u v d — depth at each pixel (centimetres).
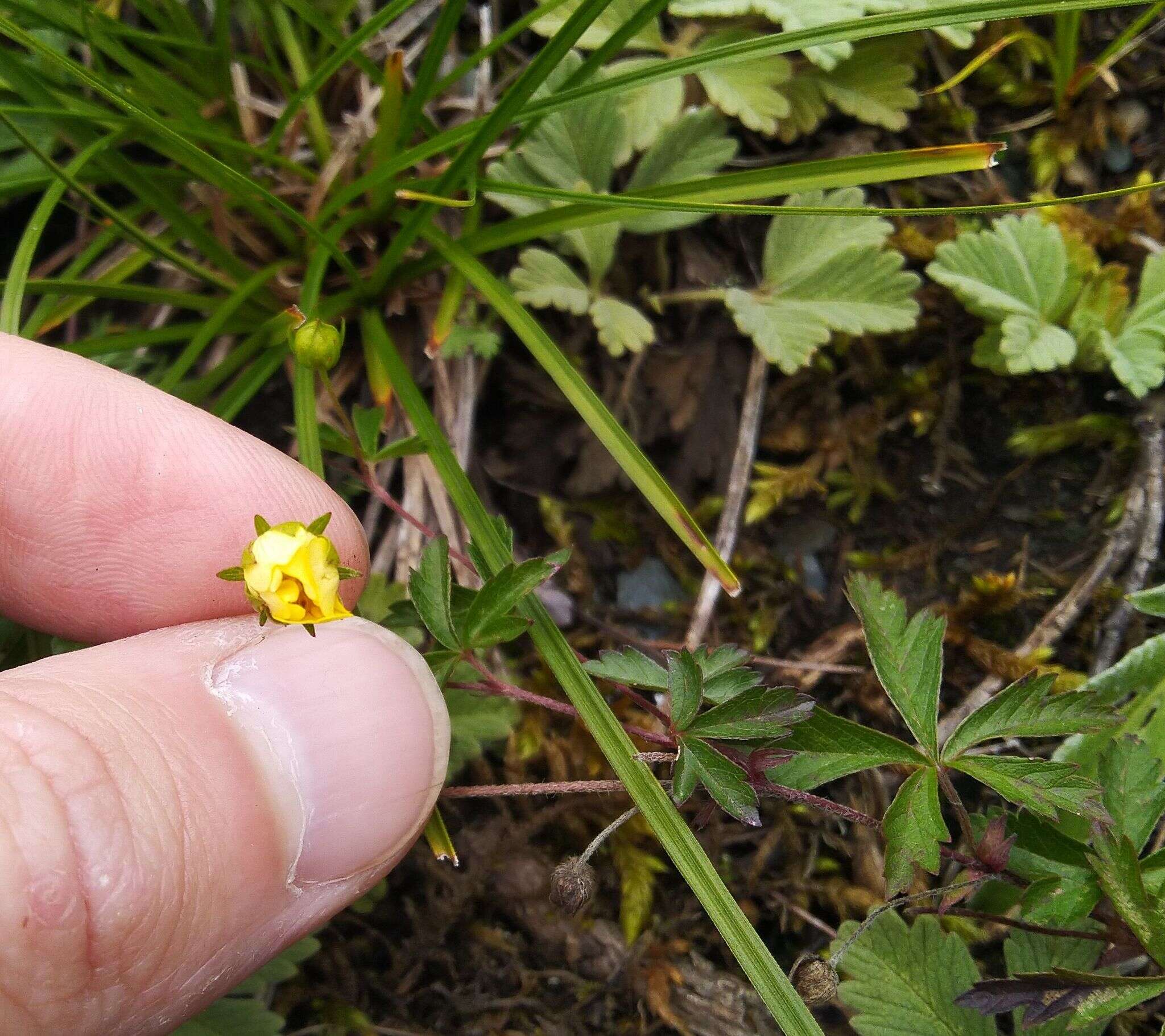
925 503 9
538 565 7
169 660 6
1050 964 7
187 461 8
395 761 6
